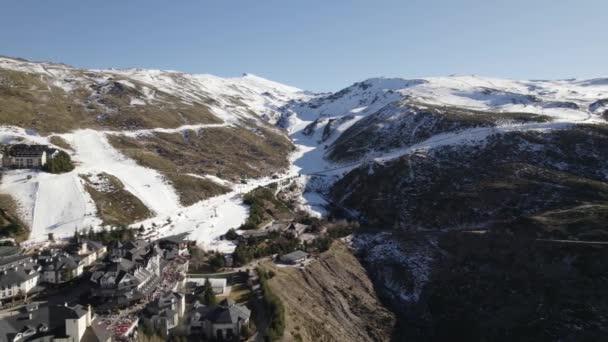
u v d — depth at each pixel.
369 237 149.00
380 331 102.75
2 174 158.62
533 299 103.75
